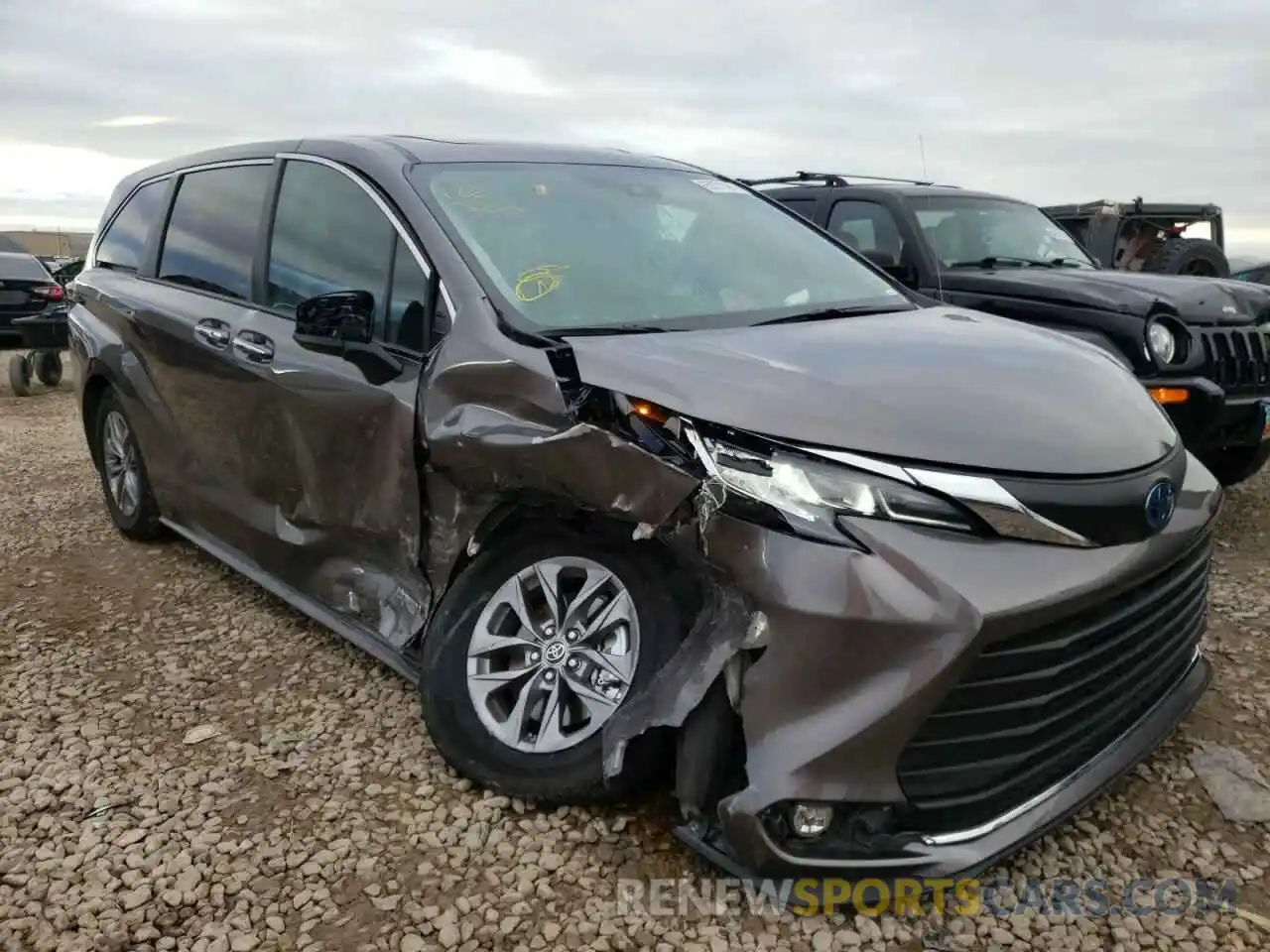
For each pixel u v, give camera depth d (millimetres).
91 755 3279
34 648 4133
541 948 2426
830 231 6867
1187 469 2953
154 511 5164
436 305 3184
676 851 2723
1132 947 2424
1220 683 3668
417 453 3102
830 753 2334
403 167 3553
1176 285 5535
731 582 2439
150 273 4871
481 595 3010
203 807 2982
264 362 3781
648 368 2654
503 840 2785
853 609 2311
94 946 2449
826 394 2533
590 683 2799
